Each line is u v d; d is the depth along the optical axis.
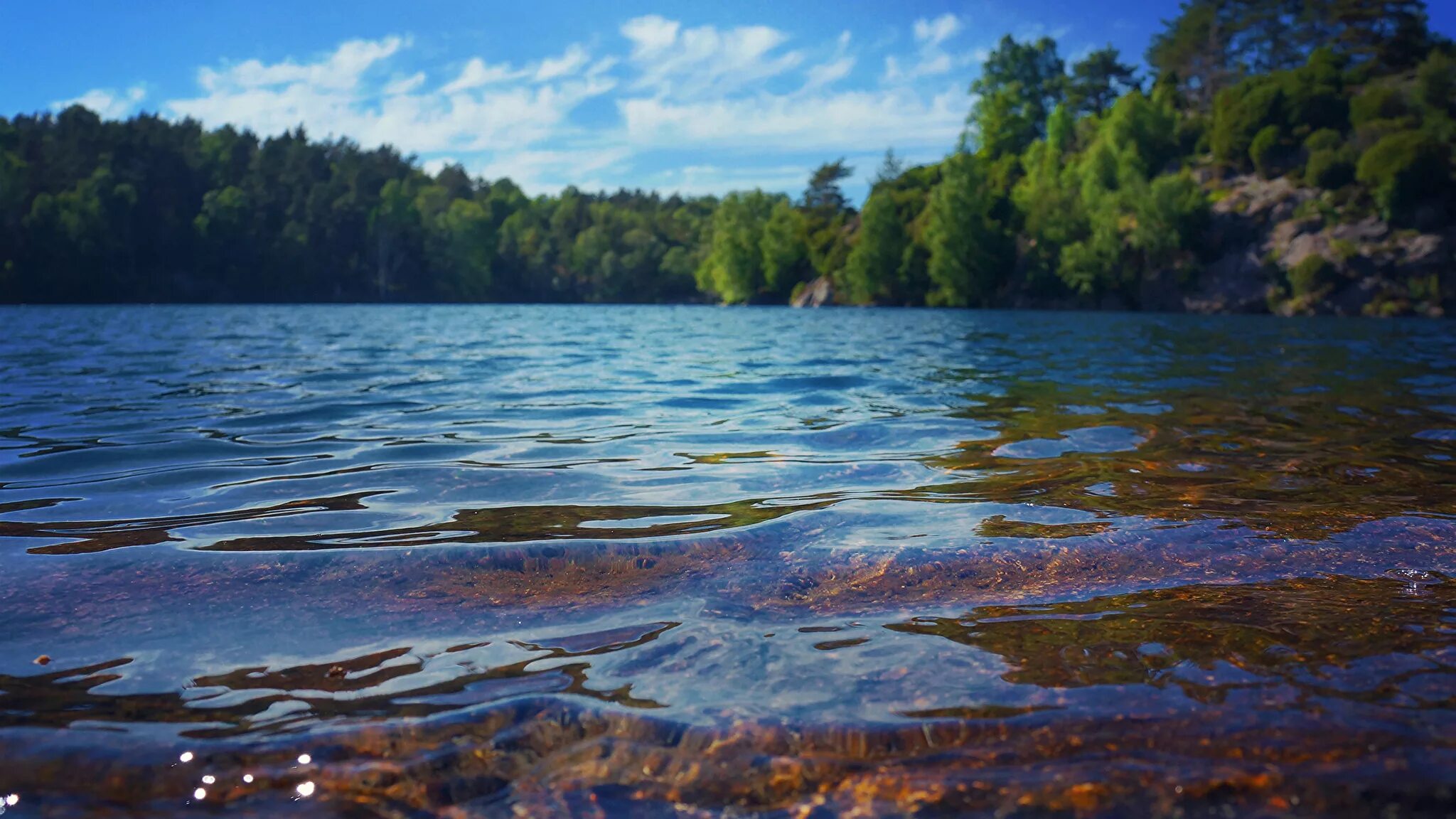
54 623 2.53
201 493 4.20
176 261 92.94
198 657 2.31
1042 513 3.74
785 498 4.07
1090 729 1.92
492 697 2.09
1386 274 53.03
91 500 4.05
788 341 19.02
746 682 2.16
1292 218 59.31
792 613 2.64
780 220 88.75
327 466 4.84
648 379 9.85
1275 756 1.79
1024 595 2.77
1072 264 64.31
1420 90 64.50
